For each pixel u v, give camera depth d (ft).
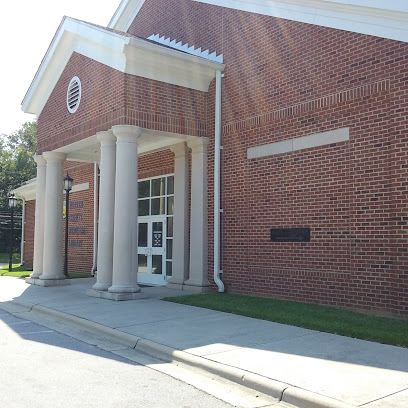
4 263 116.78
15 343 25.58
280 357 20.98
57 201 51.19
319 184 34.40
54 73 51.13
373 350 22.00
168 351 22.43
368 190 31.22
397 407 14.92
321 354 21.42
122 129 38.96
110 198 41.73
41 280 50.11
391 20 30.37
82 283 52.85
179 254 46.09
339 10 33.47
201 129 43.65
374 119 31.17
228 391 17.84
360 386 16.96
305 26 36.22
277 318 29.01
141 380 19.01
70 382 18.61
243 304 34.32
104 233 41.60
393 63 30.22
